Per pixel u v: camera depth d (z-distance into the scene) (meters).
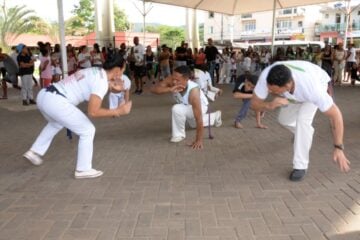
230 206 3.70
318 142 6.03
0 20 37.00
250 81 6.79
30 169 4.91
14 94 13.52
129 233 3.20
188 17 26.38
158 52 19.72
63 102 4.17
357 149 5.57
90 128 4.46
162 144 6.07
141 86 13.02
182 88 5.59
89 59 13.57
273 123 7.63
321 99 3.54
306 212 3.55
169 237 3.13
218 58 17.44
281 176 4.52
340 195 3.93
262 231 3.21
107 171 4.77
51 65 11.53
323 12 57.50
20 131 7.31
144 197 3.94
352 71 15.63
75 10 55.81
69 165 5.04
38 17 40.41
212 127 7.29
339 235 3.13
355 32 51.19
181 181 4.39
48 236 3.18
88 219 3.46
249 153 5.49
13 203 3.84
